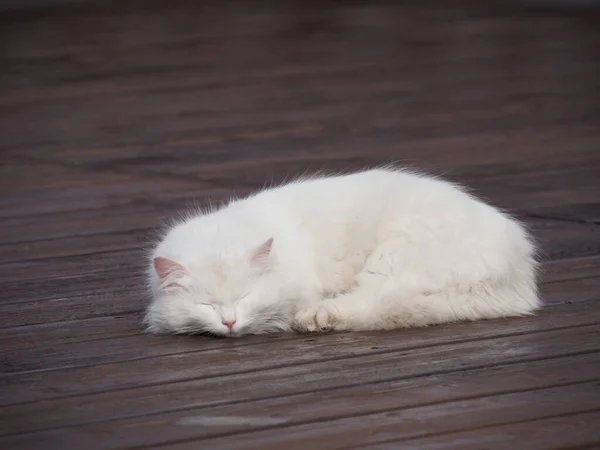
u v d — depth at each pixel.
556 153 9.40
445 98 11.91
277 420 4.06
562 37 14.90
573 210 7.59
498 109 11.29
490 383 4.34
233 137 10.52
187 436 3.95
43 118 11.62
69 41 16.27
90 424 4.09
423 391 4.29
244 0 19.42
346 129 10.71
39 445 3.92
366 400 4.21
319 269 5.39
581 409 4.05
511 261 5.18
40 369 4.75
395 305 5.04
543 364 4.54
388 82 12.84
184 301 4.98
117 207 8.09
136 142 10.43
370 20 16.91
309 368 4.61
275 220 5.45
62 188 8.79
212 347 4.94
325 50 14.87
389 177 5.62
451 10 17.39
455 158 9.37
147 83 13.29
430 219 5.19
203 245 5.16
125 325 5.36
